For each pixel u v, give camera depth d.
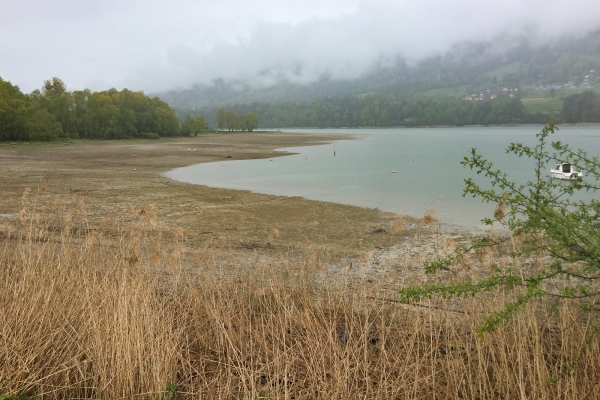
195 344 6.40
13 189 21.86
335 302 7.43
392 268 10.01
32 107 65.31
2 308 5.77
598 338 5.39
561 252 4.85
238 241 12.84
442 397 5.19
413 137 91.12
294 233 13.97
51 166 34.72
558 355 5.55
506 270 4.68
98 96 79.62
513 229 4.82
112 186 24.14
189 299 7.02
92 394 5.18
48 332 5.73
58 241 10.84
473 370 5.51
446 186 23.84
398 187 23.78
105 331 5.57
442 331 6.38
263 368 5.53
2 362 5.26
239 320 6.56
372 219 16.03
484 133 109.00
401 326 6.54
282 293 7.61
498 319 4.09
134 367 5.19
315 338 5.87
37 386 5.17
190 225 15.02
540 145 5.20
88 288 6.45
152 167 35.53
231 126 131.25
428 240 12.82
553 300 6.68
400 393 5.21
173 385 5.29
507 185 4.93
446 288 4.46
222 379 5.55
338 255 11.32
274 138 88.88
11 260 8.45
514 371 5.09
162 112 84.94
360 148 58.41
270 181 26.94
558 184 5.11
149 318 5.84
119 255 7.55
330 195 21.48
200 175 30.30
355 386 5.21
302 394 5.23
